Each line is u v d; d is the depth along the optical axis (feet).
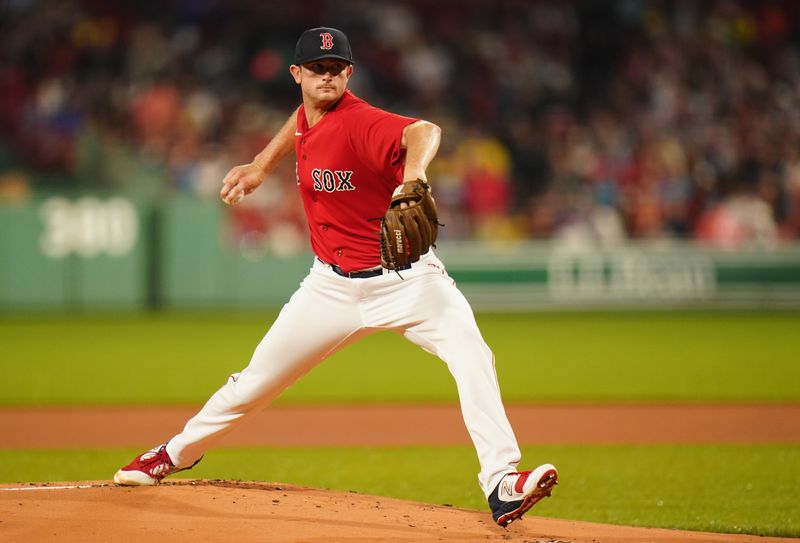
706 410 110.11
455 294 51.96
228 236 227.61
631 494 71.20
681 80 283.18
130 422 103.24
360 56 285.23
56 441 93.40
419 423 103.76
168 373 137.28
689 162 261.65
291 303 54.24
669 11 296.10
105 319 209.87
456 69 285.43
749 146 266.36
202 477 77.51
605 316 225.56
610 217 250.78
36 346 166.30
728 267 235.20
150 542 46.68
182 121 256.11
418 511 55.26
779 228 252.42
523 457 85.76
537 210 252.21
